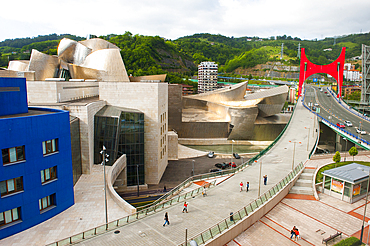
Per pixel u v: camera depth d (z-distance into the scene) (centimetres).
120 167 4038
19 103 2623
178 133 7531
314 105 9731
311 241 2383
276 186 3170
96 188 3278
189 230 2166
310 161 4597
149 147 4819
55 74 6475
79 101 4772
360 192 3288
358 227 2659
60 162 2641
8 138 2178
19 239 2178
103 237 2036
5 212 2211
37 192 2414
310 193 3441
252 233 2464
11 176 2212
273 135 8162
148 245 1919
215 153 6700
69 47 6975
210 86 19888
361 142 5547
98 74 6391
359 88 16450
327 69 11731
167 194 3278
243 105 8419
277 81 19812
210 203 2770
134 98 4806
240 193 3058
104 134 4166
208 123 8006
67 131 2741
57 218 2542
